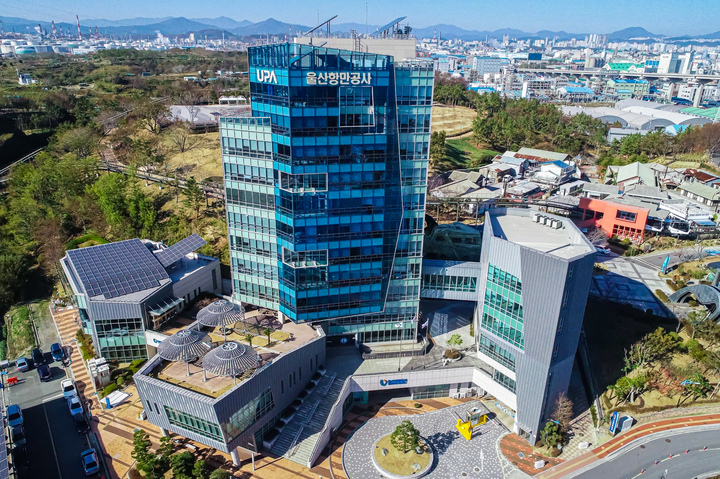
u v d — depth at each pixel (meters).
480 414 91.62
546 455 84.38
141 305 97.44
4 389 97.50
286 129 82.19
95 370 96.12
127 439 85.38
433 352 101.69
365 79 81.31
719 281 122.62
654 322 114.25
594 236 155.88
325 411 89.50
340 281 93.94
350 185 87.19
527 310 80.62
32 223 150.12
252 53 85.81
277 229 92.00
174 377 79.94
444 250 114.56
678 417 92.12
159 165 181.75
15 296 130.00
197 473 74.44
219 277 120.38
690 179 197.25
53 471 78.62
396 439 82.56
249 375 79.06
